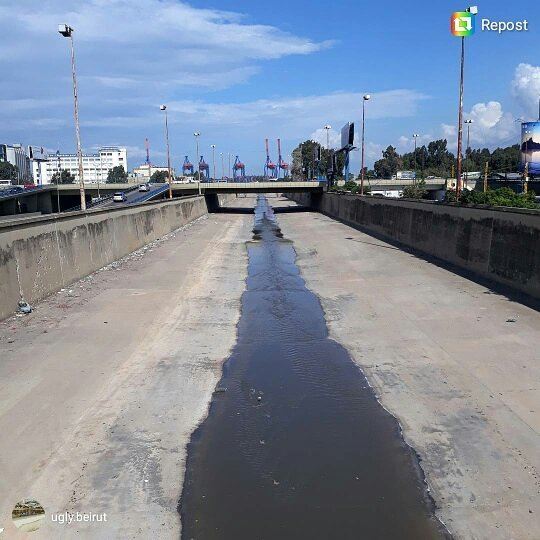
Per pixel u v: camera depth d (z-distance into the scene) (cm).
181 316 1515
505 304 1512
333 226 4278
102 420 877
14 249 1449
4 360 1120
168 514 652
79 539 605
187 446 811
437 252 2355
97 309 1541
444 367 1084
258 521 644
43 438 814
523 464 736
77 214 1931
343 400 974
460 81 2519
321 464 765
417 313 1482
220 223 4919
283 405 957
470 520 632
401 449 796
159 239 3334
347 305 1638
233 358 1194
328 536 617
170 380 1057
